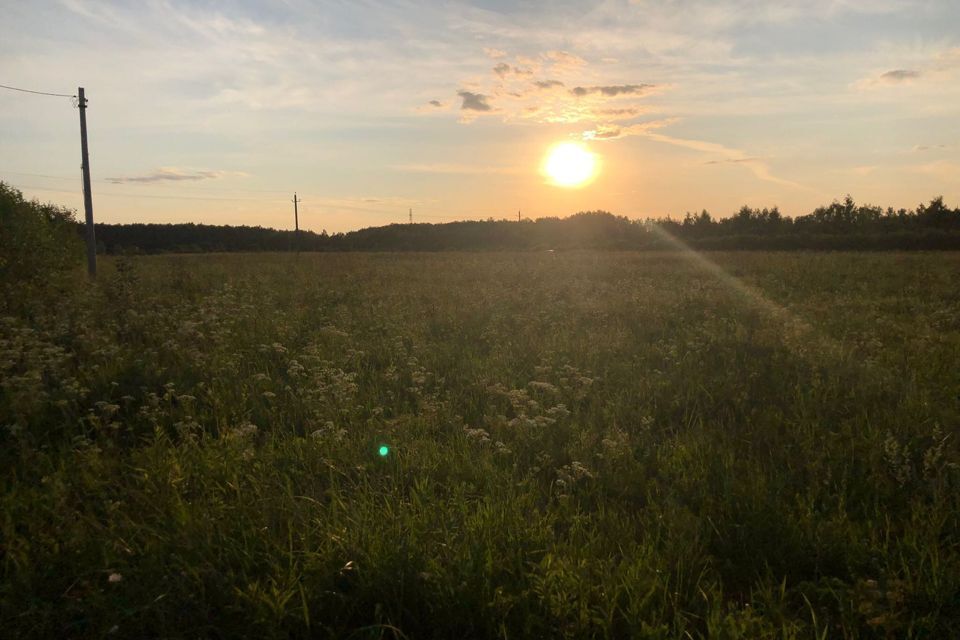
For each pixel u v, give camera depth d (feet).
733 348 28.58
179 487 13.75
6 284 45.11
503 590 10.26
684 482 14.49
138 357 25.70
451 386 23.57
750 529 12.19
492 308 41.81
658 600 10.19
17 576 10.46
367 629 9.73
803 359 25.68
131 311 34.83
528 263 95.50
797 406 19.71
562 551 11.43
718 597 9.98
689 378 23.06
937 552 10.93
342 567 10.75
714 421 19.06
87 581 10.44
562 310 40.45
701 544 11.87
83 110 72.69
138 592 10.11
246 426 16.85
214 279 65.31
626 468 15.42
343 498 13.83
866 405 19.75
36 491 13.79
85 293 44.27
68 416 18.78
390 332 33.14
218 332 30.14
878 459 15.17
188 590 10.18
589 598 10.07
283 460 15.79
